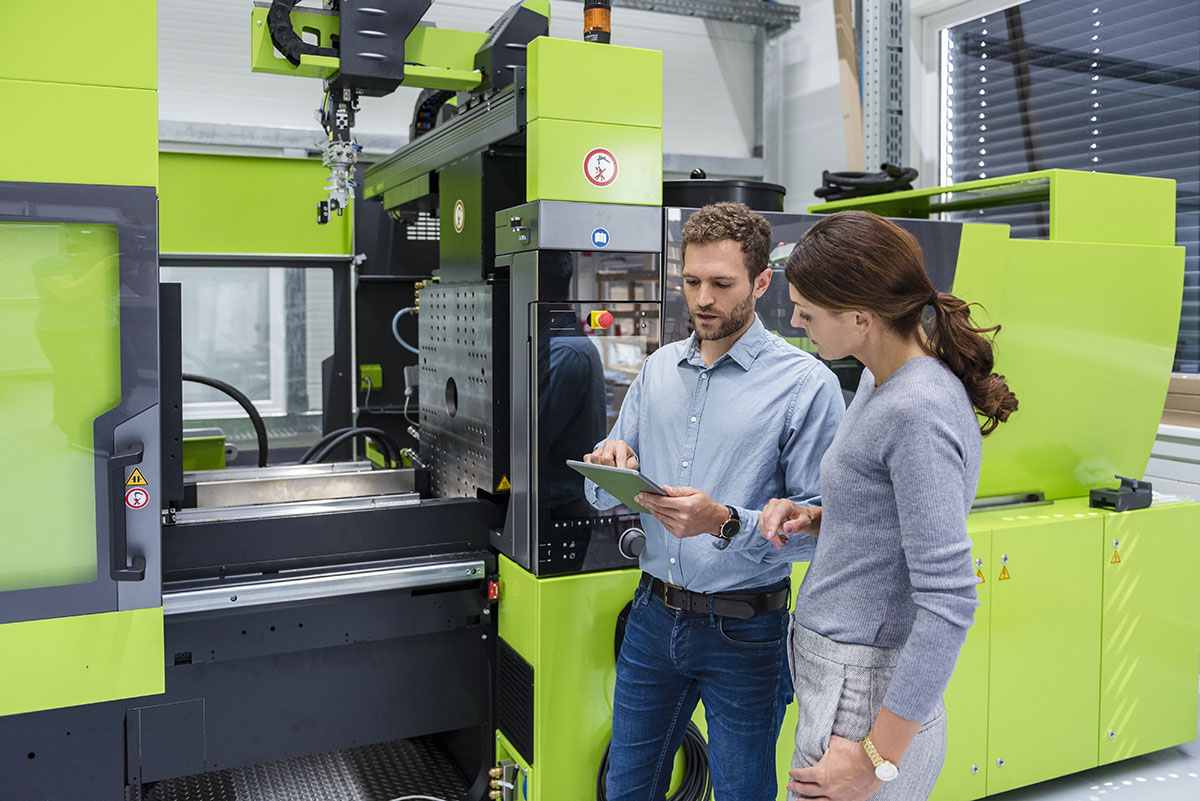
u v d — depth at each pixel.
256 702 2.14
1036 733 2.75
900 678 1.22
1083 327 2.77
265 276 3.98
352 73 2.22
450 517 2.32
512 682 2.24
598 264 2.07
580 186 2.03
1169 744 3.02
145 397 1.85
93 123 1.77
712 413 1.82
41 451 1.82
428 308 2.79
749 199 2.26
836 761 1.30
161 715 2.05
